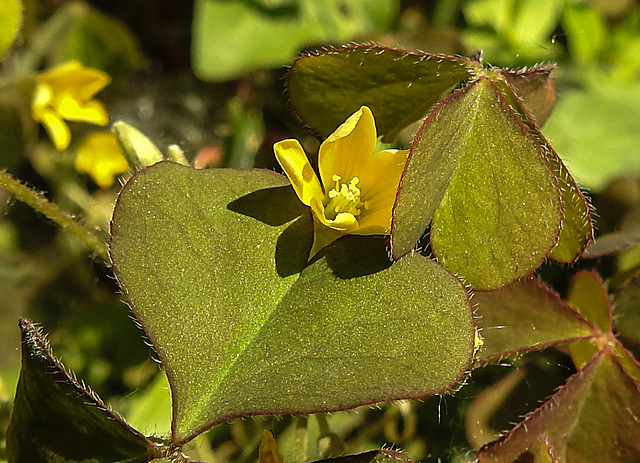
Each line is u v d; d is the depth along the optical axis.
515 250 0.10
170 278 0.10
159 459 0.10
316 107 0.11
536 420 0.11
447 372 0.10
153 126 0.15
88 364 0.13
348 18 0.15
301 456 0.11
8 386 0.13
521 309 0.11
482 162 0.10
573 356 0.12
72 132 0.14
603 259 0.13
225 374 0.10
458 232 0.10
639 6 0.15
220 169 0.10
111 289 0.14
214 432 0.12
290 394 0.10
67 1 0.16
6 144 0.14
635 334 0.12
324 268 0.10
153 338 0.10
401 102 0.11
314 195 0.10
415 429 0.12
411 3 0.16
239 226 0.10
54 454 0.10
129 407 0.13
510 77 0.11
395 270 0.10
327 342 0.10
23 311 0.14
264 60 0.14
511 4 0.14
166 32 0.16
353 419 0.12
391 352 0.10
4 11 0.13
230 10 0.14
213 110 0.15
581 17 0.14
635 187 0.14
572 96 0.14
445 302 0.10
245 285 0.10
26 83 0.13
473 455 0.12
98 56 0.15
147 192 0.10
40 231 0.14
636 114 0.14
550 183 0.10
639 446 0.11
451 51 0.14
